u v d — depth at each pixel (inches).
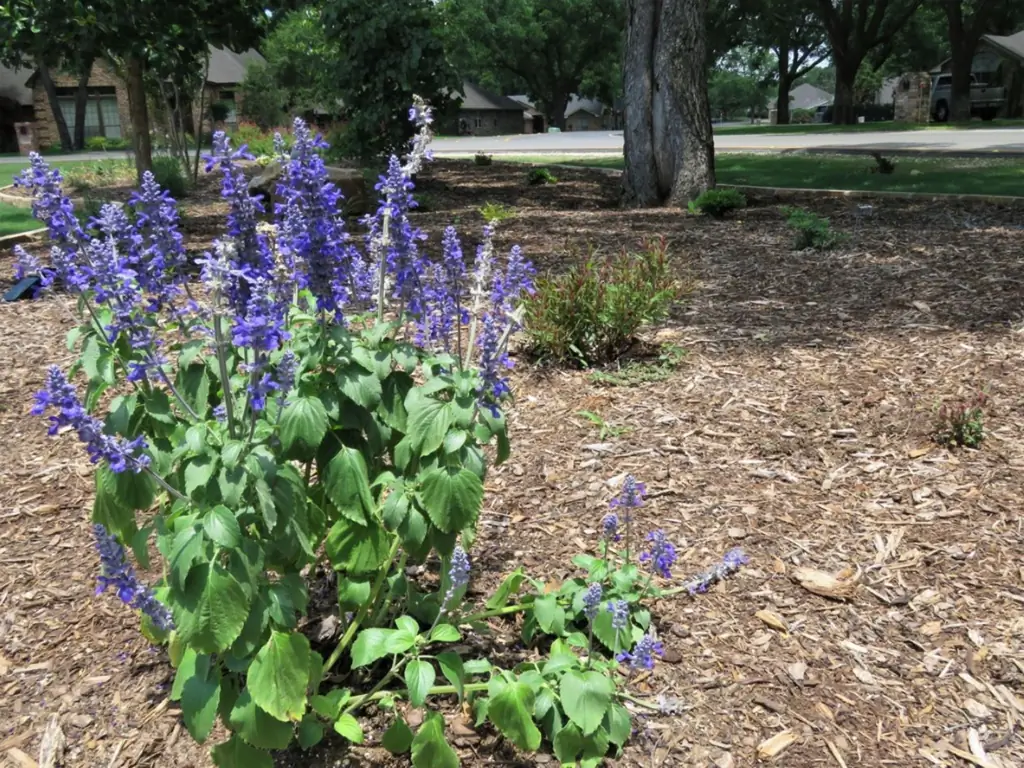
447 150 1257.4
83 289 91.6
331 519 104.6
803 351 218.5
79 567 137.6
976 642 113.6
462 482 91.0
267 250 96.4
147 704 108.0
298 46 1338.6
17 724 105.7
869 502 148.2
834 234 344.5
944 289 267.9
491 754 98.3
